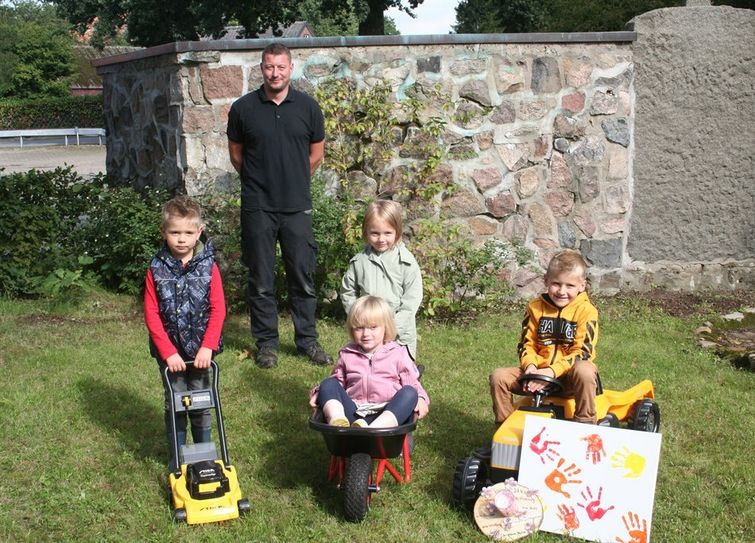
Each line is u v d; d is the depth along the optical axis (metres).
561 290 4.88
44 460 5.06
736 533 4.25
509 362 7.18
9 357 7.12
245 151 6.98
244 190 7.02
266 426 5.67
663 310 9.08
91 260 9.30
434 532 4.24
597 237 9.62
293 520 4.36
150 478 4.85
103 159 29.12
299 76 8.85
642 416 5.05
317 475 4.91
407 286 5.51
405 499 4.60
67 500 4.54
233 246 8.55
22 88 50.94
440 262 8.83
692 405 6.14
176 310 4.70
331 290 8.70
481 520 4.22
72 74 53.59
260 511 4.44
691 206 9.81
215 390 4.59
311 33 49.06
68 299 8.95
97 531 4.24
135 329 8.15
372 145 8.97
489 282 8.66
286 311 8.73
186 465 4.43
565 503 4.18
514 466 4.33
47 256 9.34
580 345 4.80
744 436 5.53
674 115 9.62
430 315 8.61
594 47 9.34
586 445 4.20
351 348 4.78
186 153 8.69
